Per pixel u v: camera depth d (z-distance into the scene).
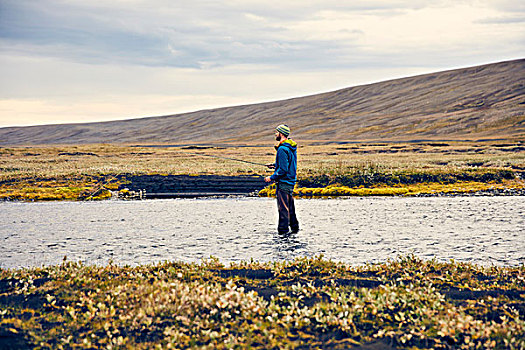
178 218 15.98
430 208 18.69
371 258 9.36
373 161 47.22
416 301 5.86
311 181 29.19
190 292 5.98
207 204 21.02
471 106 161.50
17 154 72.69
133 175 33.47
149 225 14.26
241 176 33.22
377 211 17.78
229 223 14.70
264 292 6.53
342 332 5.00
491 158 49.47
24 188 26.89
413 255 8.85
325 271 7.72
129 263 9.05
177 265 8.23
